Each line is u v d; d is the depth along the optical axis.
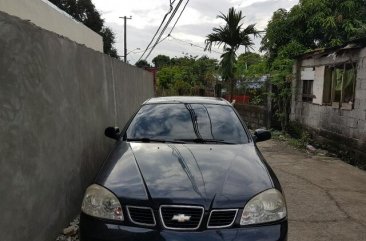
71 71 4.27
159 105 4.59
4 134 2.73
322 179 6.47
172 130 4.10
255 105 14.77
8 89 2.82
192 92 27.70
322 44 13.77
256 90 14.96
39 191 3.29
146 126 4.17
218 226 2.66
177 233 2.60
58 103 3.80
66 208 4.00
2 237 2.69
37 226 3.25
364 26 12.77
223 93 19.77
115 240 2.62
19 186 2.93
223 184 2.89
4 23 2.81
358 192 5.71
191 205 2.67
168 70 34.38
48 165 3.50
